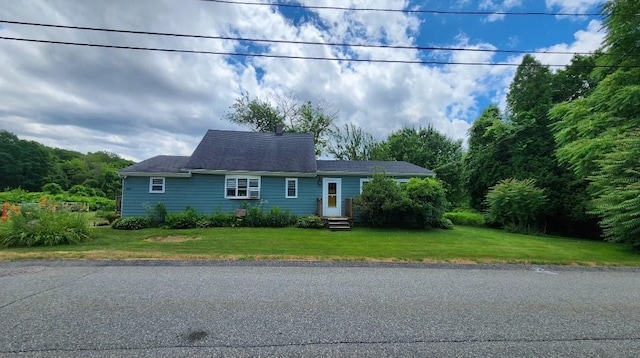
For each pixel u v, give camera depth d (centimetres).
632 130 1123
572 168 1459
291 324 368
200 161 1592
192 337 329
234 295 473
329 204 1697
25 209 971
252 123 3091
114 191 4134
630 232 994
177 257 747
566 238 1462
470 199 2191
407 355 299
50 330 339
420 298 475
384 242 1063
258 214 1502
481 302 462
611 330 366
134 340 319
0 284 516
